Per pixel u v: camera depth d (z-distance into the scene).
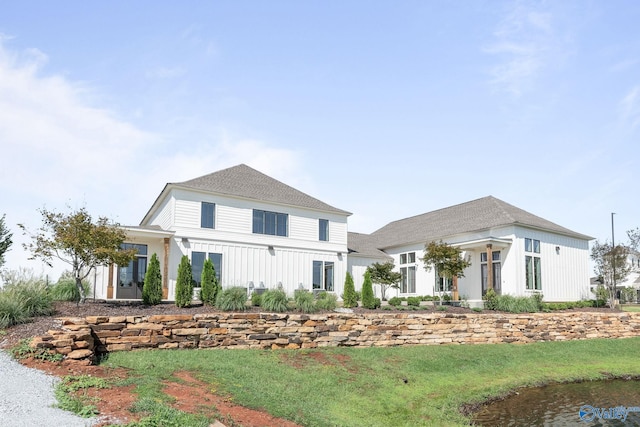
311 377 12.53
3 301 12.29
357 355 15.54
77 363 10.18
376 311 19.52
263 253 26.84
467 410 12.50
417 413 11.40
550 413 12.74
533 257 28.58
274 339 15.47
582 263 32.22
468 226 30.80
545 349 19.83
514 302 22.77
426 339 18.55
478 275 29.97
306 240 28.69
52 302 14.85
